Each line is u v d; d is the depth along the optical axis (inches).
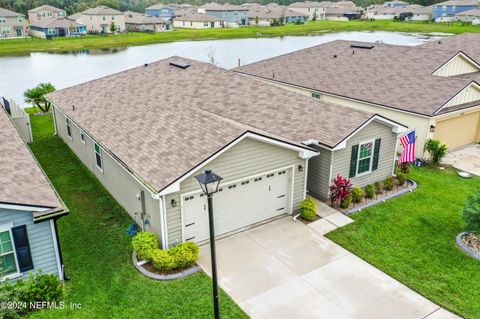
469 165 743.7
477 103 802.2
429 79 816.9
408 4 5364.2
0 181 399.2
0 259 372.5
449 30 3430.1
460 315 368.5
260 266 435.2
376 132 605.0
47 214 377.4
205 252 457.7
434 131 745.6
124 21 3513.8
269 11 4589.1
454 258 453.7
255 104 650.2
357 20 4867.1
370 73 915.4
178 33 3307.1
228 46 2554.1
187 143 475.5
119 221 526.9
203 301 381.4
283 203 541.0
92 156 653.3
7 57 2117.4
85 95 765.3
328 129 577.3
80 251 460.1
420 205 579.8
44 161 732.7
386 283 411.2
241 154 465.7
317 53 1102.4
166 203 426.0
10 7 4480.8
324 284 408.8
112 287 399.5
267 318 363.3
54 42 2701.8
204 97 653.3
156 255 416.2
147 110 615.5
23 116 807.7
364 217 541.3
